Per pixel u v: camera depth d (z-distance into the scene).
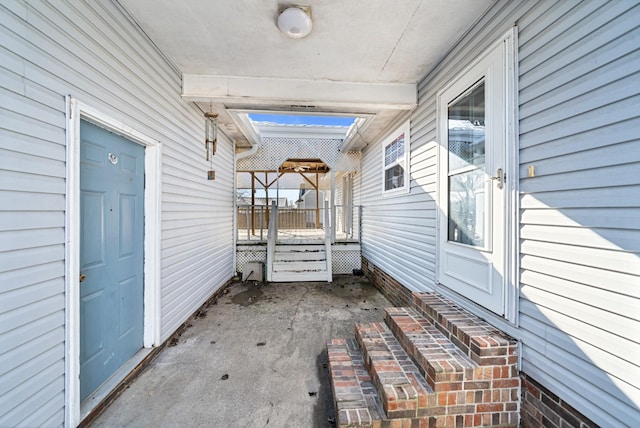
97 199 2.08
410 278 3.77
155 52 2.71
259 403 2.07
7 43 1.36
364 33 2.49
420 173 3.47
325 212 6.23
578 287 1.49
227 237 5.54
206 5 2.16
